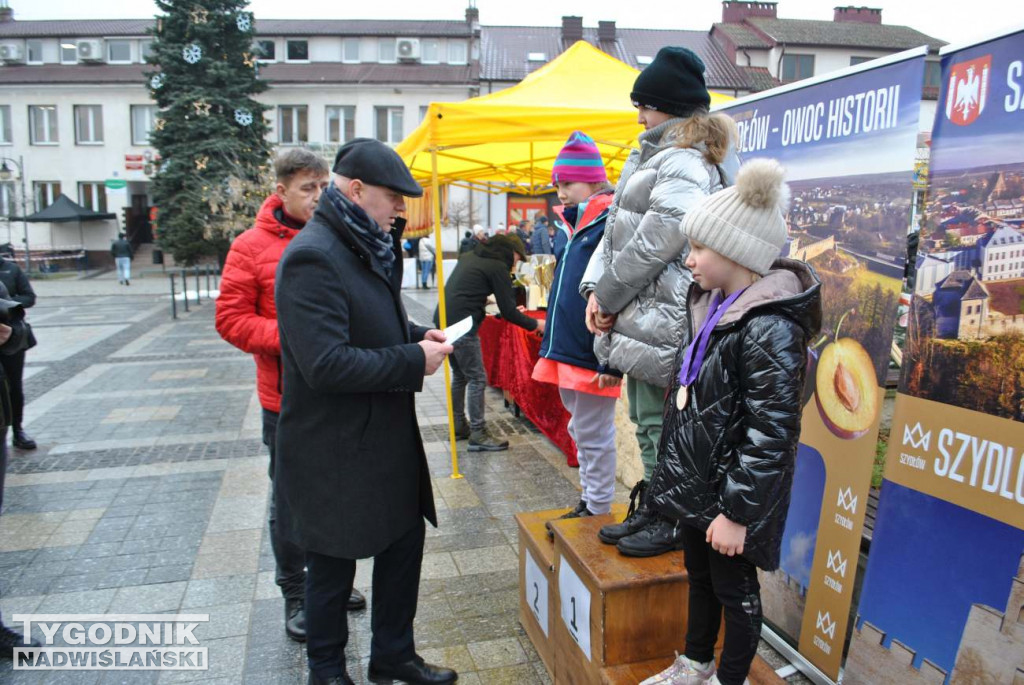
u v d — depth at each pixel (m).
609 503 2.78
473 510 4.02
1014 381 1.69
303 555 2.71
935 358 1.91
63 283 22.84
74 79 29.12
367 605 2.98
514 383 5.78
